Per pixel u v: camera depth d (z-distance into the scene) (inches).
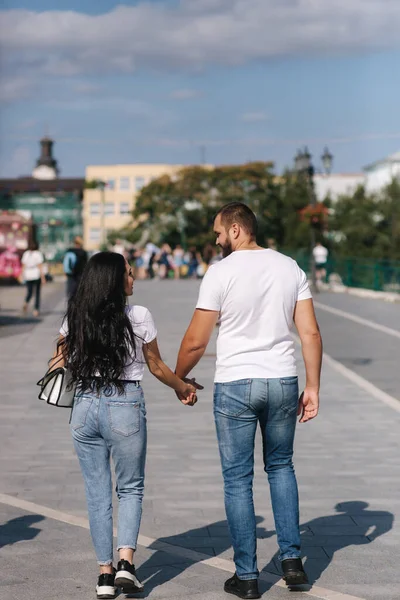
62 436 414.3
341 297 1578.5
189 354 230.4
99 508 224.5
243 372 225.1
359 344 837.2
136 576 232.2
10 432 423.2
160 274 2271.2
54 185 5669.3
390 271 1525.6
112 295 223.5
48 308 1213.1
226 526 277.6
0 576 231.1
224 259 231.3
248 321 226.4
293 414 229.1
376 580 230.5
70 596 218.2
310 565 242.5
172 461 363.9
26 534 266.1
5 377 594.6
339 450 385.1
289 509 227.3
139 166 5782.5
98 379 221.3
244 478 226.5
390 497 310.5
